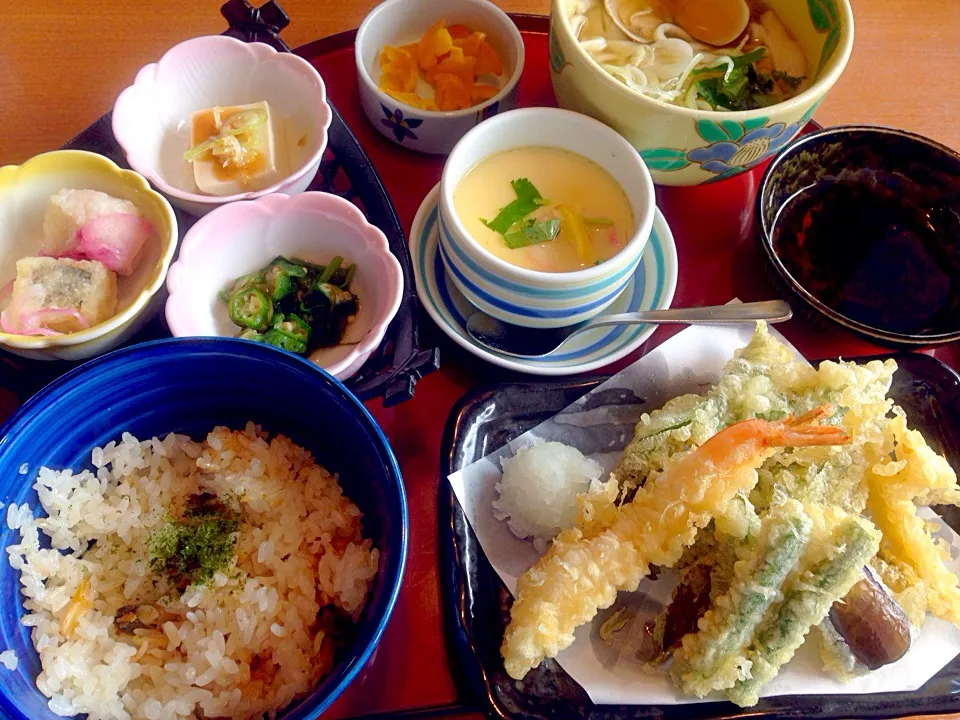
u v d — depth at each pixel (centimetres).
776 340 36
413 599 32
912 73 47
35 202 34
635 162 36
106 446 30
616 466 35
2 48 42
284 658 28
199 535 30
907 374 37
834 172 41
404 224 40
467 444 34
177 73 38
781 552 30
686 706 30
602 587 30
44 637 27
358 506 31
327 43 44
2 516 27
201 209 35
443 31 42
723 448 31
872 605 30
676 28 42
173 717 27
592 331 38
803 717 30
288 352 29
